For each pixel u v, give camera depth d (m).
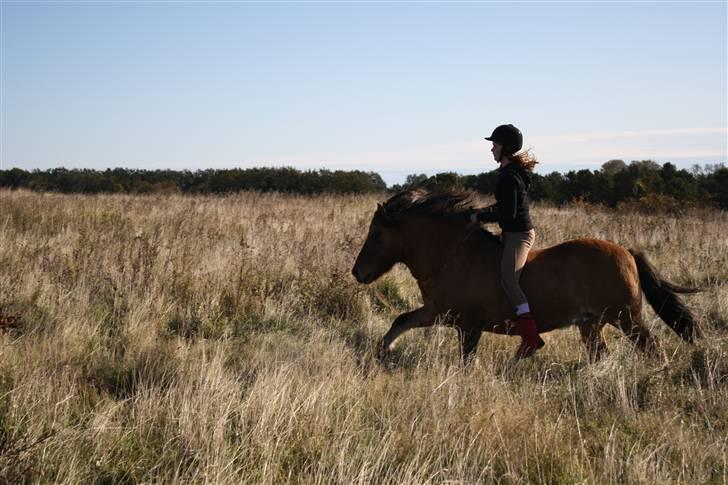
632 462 3.94
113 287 7.62
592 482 3.67
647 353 5.93
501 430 4.29
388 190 30.53
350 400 4.70
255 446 4.04
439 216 6.14
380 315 8.03
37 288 7.32
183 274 8.27
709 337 6.19
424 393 4.86
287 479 3.71
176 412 4.46
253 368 5.55
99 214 14.48
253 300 7.72
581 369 5.62
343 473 3.71
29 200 17.19
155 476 3.78
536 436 4.12
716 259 10.82
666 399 4.98
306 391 4.82
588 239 6.11
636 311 5.98
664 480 3.74
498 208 5.76
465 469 3.85
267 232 11.80
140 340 6.28
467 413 4.51
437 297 6.11
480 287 5.95
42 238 10.98
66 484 3.55
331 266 8.88
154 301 7.37
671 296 6.12
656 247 12.10
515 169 5.79
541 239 12.23
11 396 4.44
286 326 7.24
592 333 6.06
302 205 19.86
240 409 4.48
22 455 3.71
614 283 5.88
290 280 8.54
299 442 4.14
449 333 6.95
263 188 30.86
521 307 5.76
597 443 4.30
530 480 3.85
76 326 6.44
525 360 6.08
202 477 3.65
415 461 3.83
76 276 8.14
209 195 24.88
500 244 6.11
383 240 6.29
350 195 24.25
